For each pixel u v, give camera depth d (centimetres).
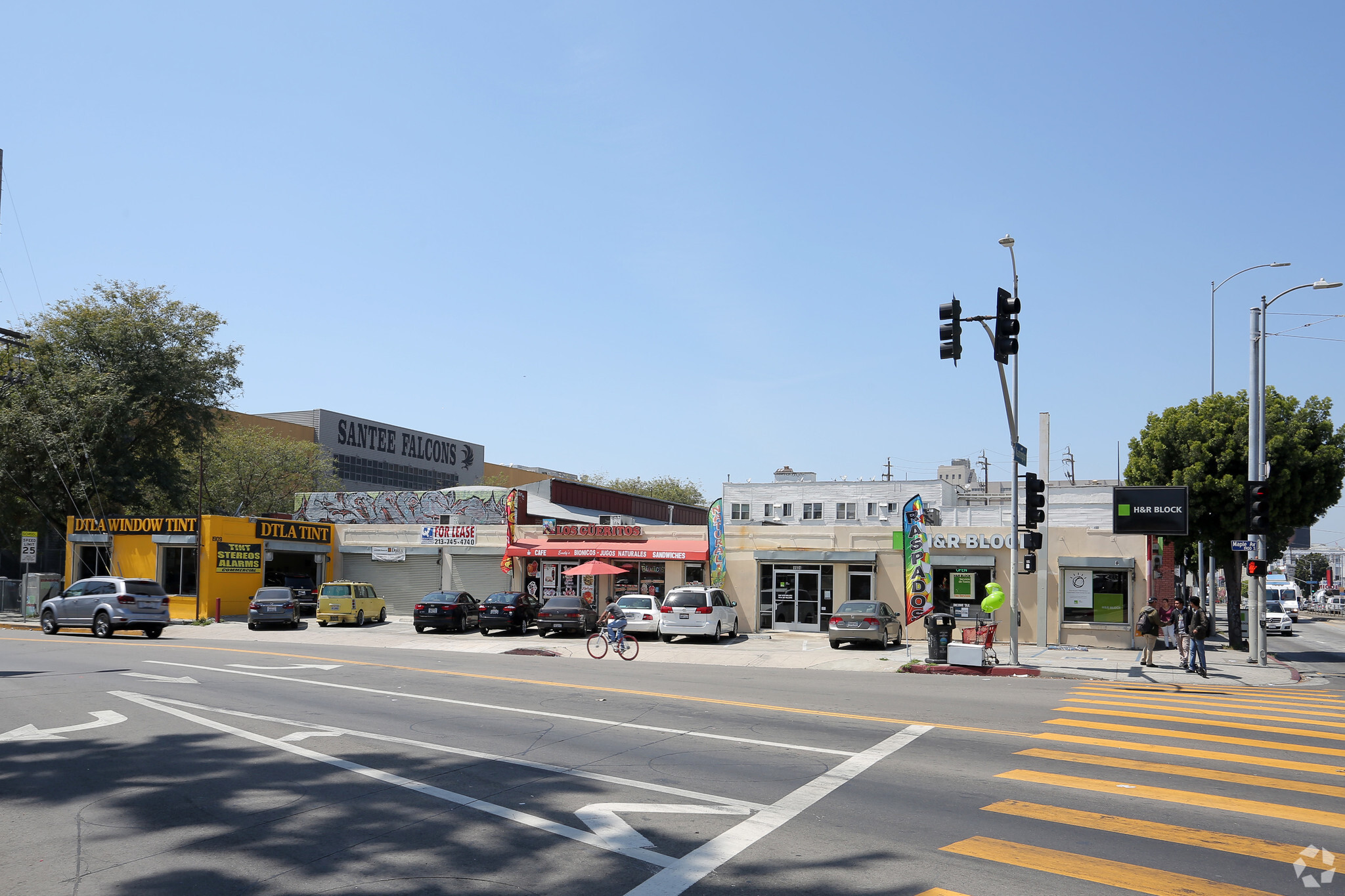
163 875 676
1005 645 3212
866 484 7975
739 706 1569
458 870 691
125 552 4275
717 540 3575
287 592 3725
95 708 1473
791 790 955
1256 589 2705
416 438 8669
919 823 829
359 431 7925
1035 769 1062
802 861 716
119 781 974
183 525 4128
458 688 1775
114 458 4775
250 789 941
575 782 982
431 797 913
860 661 2594
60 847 743
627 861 715
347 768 1043
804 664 2512
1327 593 9150
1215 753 1174
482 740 1228
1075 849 752
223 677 1895
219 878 669
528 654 2800
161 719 1371
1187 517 3036
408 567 4334
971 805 896
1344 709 1691
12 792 929
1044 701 1714
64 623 3241
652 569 3825
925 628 3362
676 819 840
